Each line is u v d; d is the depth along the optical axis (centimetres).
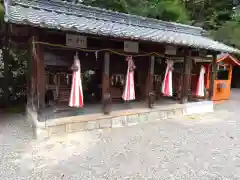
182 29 912
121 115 615
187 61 762
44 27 416
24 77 941
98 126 580
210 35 1648
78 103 545
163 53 730
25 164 386
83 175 350
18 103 934
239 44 1541
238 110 880
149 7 1434
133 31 634
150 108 704
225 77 1255
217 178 346
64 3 637
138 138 523
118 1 1341
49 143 479
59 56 730
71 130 540
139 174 355
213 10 1700
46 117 555
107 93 606
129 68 631
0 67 905
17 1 556
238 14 1748
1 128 591
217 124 661
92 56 780
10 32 570
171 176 351
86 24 559
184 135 553
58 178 340
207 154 439
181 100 786
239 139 530
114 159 410
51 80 729
